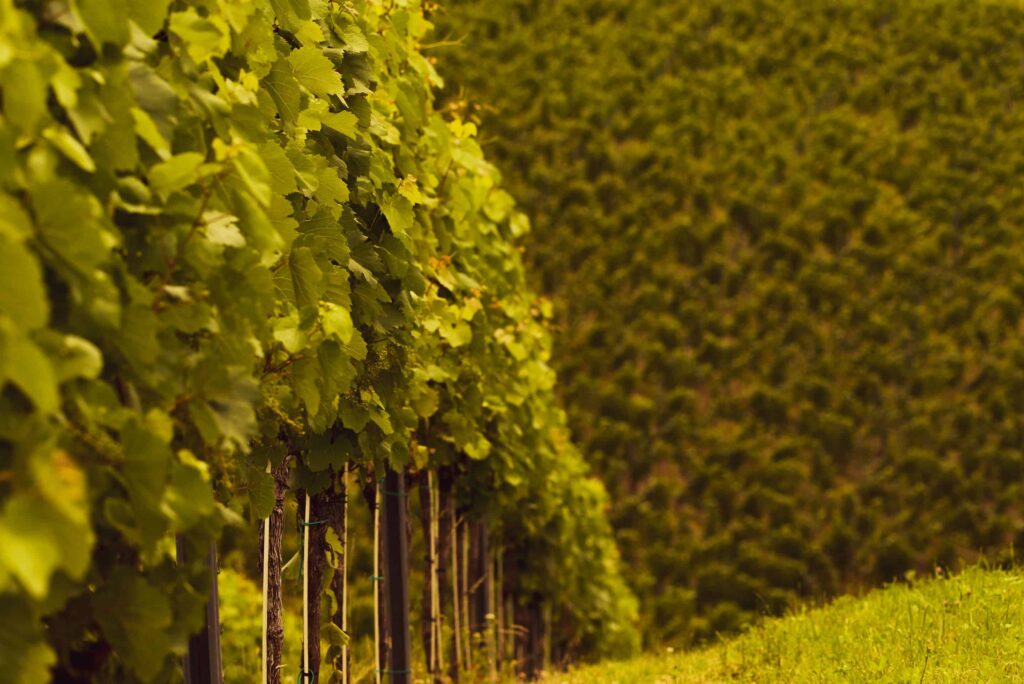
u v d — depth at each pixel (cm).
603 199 9688
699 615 7862
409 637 2059
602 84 10181
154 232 820
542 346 3256
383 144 1838
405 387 1677
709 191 9600
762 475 8362
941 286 9050
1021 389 8588
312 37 1345
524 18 10619
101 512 755
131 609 742
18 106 604
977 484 8269
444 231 2123
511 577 3497
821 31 10350
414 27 2036
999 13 10175
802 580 7938
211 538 861
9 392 643
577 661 4191
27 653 614
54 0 718
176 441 887
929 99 9919
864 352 8806
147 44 811
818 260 9200
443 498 2784
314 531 1709
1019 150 9525
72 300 695
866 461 8475
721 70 10219
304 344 1110
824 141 9775
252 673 3053
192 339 889
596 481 4784
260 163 863
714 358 8900
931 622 2203
